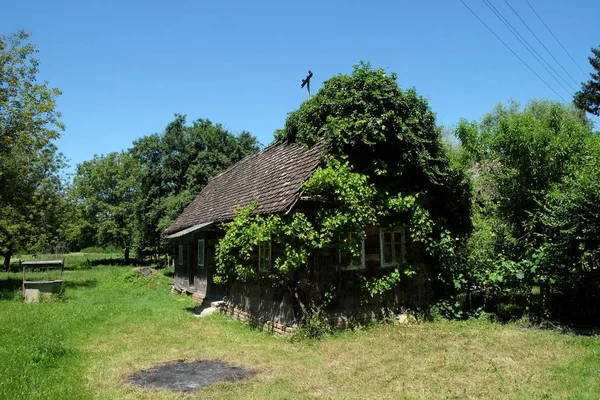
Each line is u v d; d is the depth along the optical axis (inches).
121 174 1828.2
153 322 504.1
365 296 450.0
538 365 297.6
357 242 426.6
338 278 436.5
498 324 438.9
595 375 271.7
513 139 508.4
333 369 301.0
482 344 357.7
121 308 612.1
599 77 1182.3
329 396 248.5
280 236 398.3
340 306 438.9
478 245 508.7
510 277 455.8
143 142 1366.9
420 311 482.9
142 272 1039.0
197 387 275.1
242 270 436.1
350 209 413.7
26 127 814.5
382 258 473.1
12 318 510.3
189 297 745.0
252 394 255.8
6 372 291.7
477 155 601.3
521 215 524.4
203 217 696.4
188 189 1230.3
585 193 388.8
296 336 393.1
